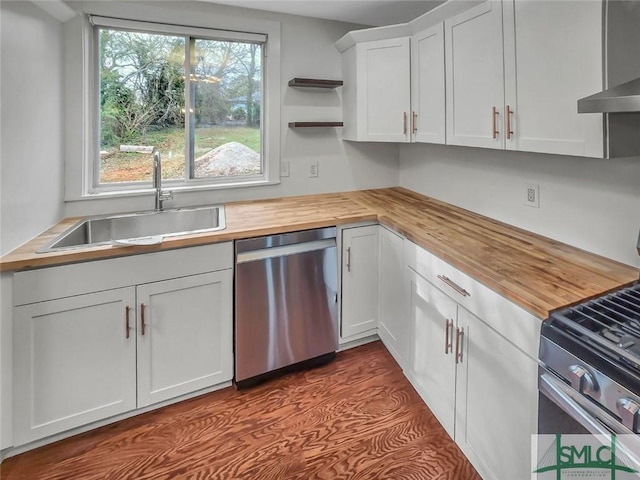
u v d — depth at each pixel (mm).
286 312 2166
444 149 2613
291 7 2514
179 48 2455
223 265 1979
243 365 2094
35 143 1834
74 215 2232
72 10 2061
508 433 1299
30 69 1776
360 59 2576
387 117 2516
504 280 1346
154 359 1885
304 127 2809
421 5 2465
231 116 2670
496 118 1715
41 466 1615
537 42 1474
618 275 1389
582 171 1646
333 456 1659
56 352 1657
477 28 1793
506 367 1296
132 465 1626
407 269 2010
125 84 2361
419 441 1734
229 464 1627
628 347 929
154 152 2373
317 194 2965
